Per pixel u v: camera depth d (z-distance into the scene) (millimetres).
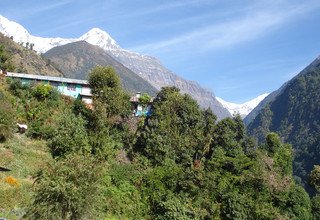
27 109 51344
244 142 57188
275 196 49062
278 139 59344
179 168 46594
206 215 43031
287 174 56844
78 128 46719
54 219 26094
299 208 49719
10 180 36625
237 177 48031
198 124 54469
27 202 33375
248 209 45062
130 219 40062
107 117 52625
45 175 26781
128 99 58031
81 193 26594
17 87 54531
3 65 76562
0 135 44469
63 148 44906
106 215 38531
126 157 48875
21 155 43156
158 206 41875
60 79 71250
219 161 49594
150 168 47156
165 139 49969
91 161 28250
